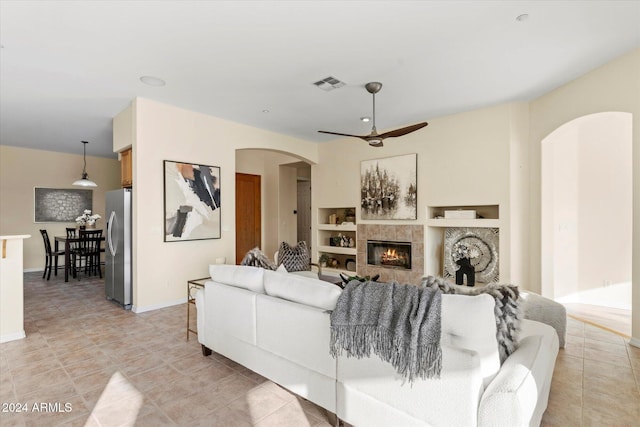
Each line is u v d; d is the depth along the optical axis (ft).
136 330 11.22
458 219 15.61
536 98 13.74
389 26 8.40
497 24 8.35
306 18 8.05
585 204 14.99
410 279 17.22
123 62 10.29
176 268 14.37
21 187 22.65
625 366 8.45
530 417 4.37
